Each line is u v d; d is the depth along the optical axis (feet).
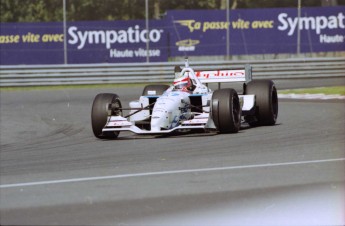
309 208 74.84
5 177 102.73
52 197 85.25
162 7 337.31
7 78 306.76
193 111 147.84
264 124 156.25
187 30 315.58
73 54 315.17
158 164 107.34
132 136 149.69
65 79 307.99
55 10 337.52
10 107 229.04
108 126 140.67
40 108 223.30
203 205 77.71
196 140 133.59
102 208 78.18
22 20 336.49
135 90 280.10
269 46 319.88
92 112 142.92
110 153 123.24
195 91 146.92
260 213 73.61
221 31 317.22
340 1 344.08
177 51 315.99
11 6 335.47
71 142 145.07
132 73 309.22
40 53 314.14
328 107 194.18
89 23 315.17
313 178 90.22
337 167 98.17
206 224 70.28
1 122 189.06
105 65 308.81
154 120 134.62
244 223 70.23
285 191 83.05
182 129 146.10
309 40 321.52
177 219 72.33
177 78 148.05
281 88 267.59
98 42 315.37
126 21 315.17
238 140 131.13
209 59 317.83
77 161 115.96
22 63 313.32
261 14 318.86
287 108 196.65
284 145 122.93
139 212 75.77
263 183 88.22
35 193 88.43
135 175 98.07
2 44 312.91
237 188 85.81
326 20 321.93
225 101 137.18
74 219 73.82
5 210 78.89
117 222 72.13
